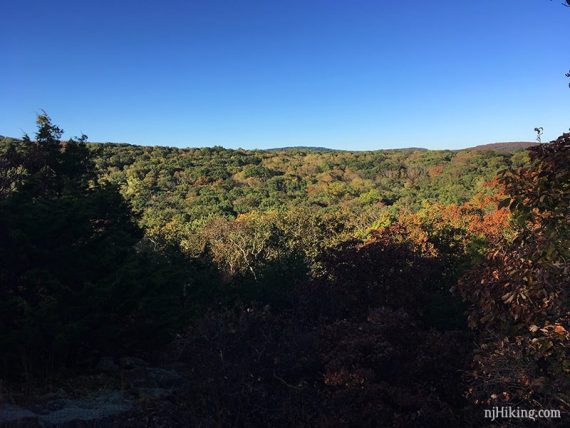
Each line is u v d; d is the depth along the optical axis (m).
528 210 3.53
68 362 6.84
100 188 9.49
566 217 3.33
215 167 76.44
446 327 8.48
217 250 24.53
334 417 4.29
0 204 6.61
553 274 3.39
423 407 4.47
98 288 6.50
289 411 4.68
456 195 51.16
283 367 5.13
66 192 8.93
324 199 61.50
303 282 9.05
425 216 25.39
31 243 6.67
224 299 10.49
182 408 5.07
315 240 24.92
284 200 60.00
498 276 3.78
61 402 5.26
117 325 6.96
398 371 5.16
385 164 86.00
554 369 3.58
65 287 6.45
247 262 22.16
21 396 5.36
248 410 4.84
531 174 3.54
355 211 48.66
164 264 8.77
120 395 5.65
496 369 3.77
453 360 5.16
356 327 5.71
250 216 37.38
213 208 48.34
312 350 5.38
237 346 5.12
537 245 3.39
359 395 4.55
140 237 10.96
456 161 78.38
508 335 3.93
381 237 9.98
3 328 5.99
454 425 4.46
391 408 4.55
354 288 8.51
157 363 7.68
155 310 7.34
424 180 69.94
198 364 5.20
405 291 8.43
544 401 3.84
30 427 4.36
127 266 6.99
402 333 5.67
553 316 3.59
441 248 13.38
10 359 5.98
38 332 5.82
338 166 86.62
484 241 11.84
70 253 7.07
